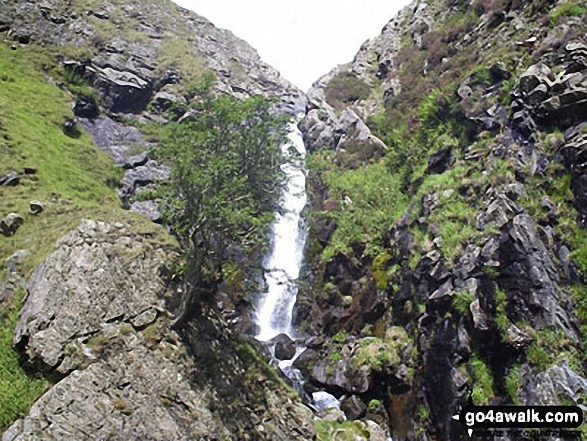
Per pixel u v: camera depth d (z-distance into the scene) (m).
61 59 32.69
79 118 30.42
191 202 15.00
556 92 18.00
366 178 26.80
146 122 33.53
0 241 16.80
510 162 17.91
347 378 18.53
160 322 15.00
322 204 27.02
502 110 20.23
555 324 13.94
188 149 15.02
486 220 16.66
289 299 24.36
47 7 36.75
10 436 10.99
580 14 20.59
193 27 49.94
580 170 15.96
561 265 15.08
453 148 21.62
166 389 13.46
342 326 21.41
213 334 16.17
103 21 40.81
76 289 14.24
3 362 12.70
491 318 14.83
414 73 34.38
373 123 32.84
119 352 13.57
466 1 34.53
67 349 12.97
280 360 21.08
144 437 12.15
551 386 12.98
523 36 22.75
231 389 14.87
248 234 15.67
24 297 14.50
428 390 16.22
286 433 14.82
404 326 18.78
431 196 19.88
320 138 34.69
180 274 16.59
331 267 23.20
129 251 16.55
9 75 28.88
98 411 12.02
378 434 16.36
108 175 25.72
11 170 20.81
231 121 15.74
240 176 15.57
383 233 22.38
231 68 47.88
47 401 11.72
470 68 26.06
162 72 38.59
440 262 17.19
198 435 12.92
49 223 17.81
